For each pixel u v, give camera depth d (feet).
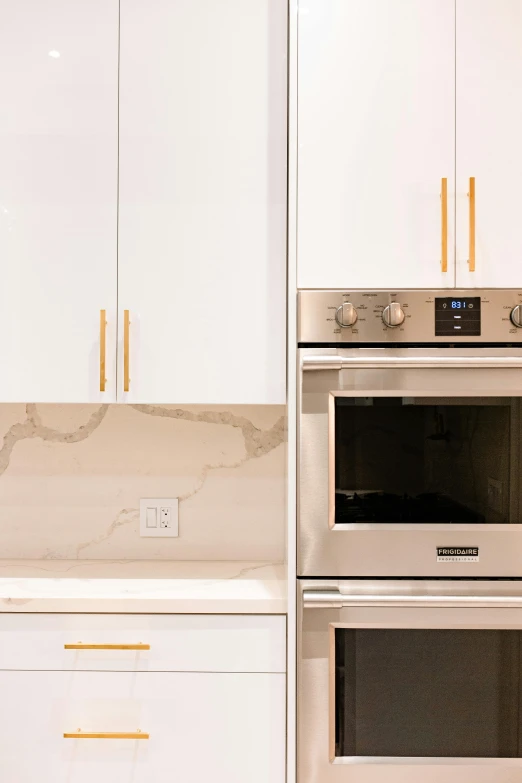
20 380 4.64
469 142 4.31
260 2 4.58
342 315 4.17
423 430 4.27
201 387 4.60
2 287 4.62
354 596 4.20
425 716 4.31
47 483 5.67
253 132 4.58
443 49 4.31
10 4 4.59
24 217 4.60
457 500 4.28
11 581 4.88
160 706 4.34
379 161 4.32
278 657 4.35
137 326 4.60
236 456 5.67
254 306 4.59
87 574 5.11
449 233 4.32
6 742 4.35
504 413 4.28
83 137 4.59
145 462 5.67
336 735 4.29
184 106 4.58
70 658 4.36
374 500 4.28
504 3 4.30
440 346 4.29
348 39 4.32
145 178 4.58
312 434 4.26
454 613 4.24
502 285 4.32
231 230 4.59
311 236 4.32
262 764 4.34
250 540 5.66
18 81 4.59
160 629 4.35
